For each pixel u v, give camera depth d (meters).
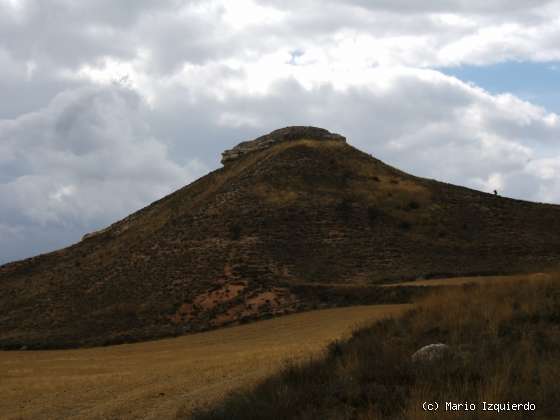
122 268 88.62
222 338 49.41
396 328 18.56
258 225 91.50
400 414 10.60
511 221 96.31
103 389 24.19
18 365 41.28
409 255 83.38
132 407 18.94
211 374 23.55
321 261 80.31
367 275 75.69
